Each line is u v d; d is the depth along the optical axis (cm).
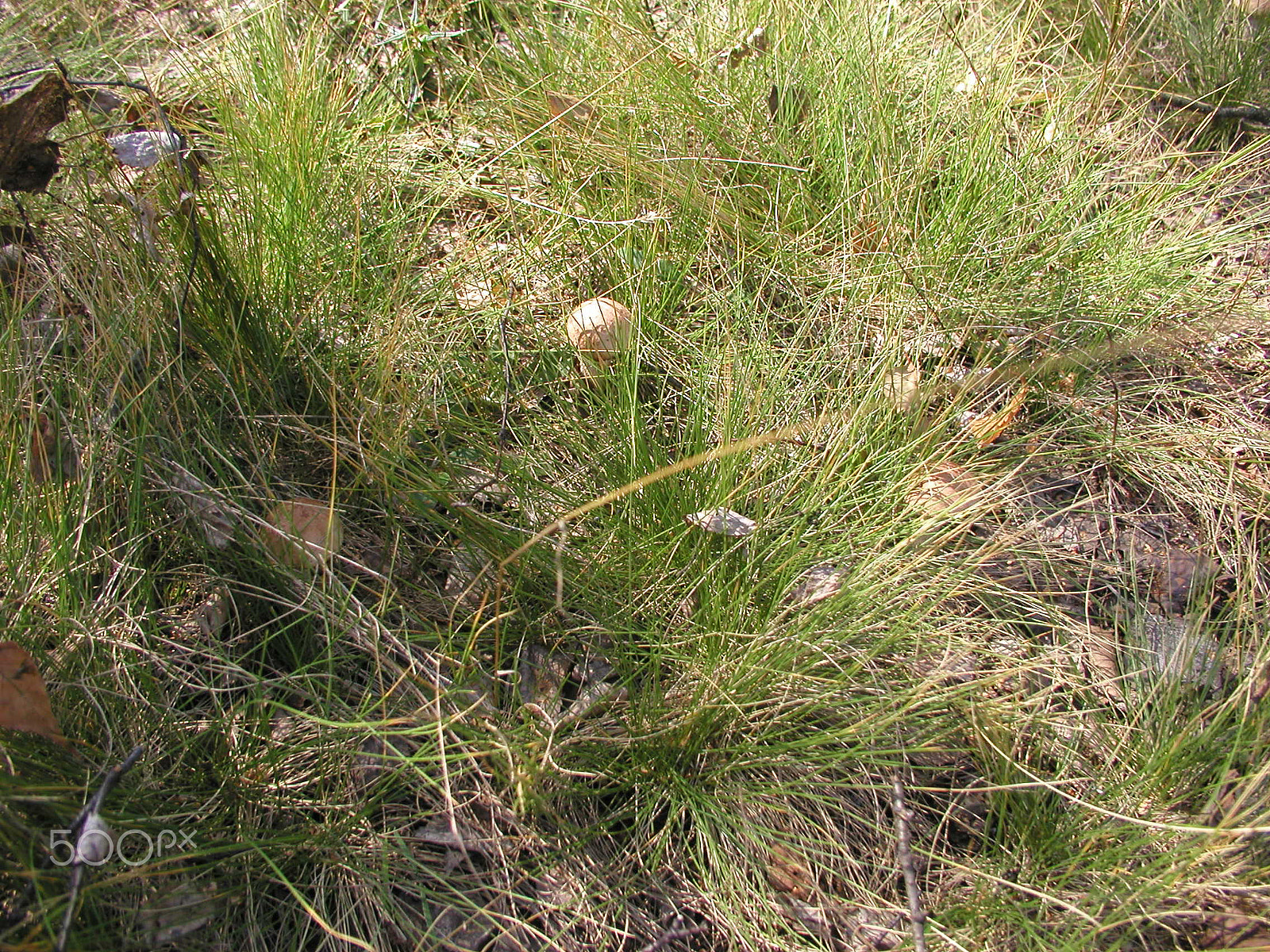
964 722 70
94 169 84
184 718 68
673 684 71
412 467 76
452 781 67
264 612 73
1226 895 65
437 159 103
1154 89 110
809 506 75
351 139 98
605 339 83
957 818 68
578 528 75
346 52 108
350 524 76
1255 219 98
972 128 98
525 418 83
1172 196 95
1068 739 71
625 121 99
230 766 65
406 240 94
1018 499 83
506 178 97
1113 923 62
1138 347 85
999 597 77
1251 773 67
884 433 80
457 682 68
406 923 63
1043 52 114
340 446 77
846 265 91
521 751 65
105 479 71
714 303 89
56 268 80
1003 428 82
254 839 63
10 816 58
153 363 76
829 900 66
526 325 88
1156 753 69
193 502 73
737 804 69
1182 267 95
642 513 75
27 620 65
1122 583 79
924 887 67
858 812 69
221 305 79
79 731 64
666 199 94
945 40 110
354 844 65
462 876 65
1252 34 112
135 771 64
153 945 61
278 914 64
